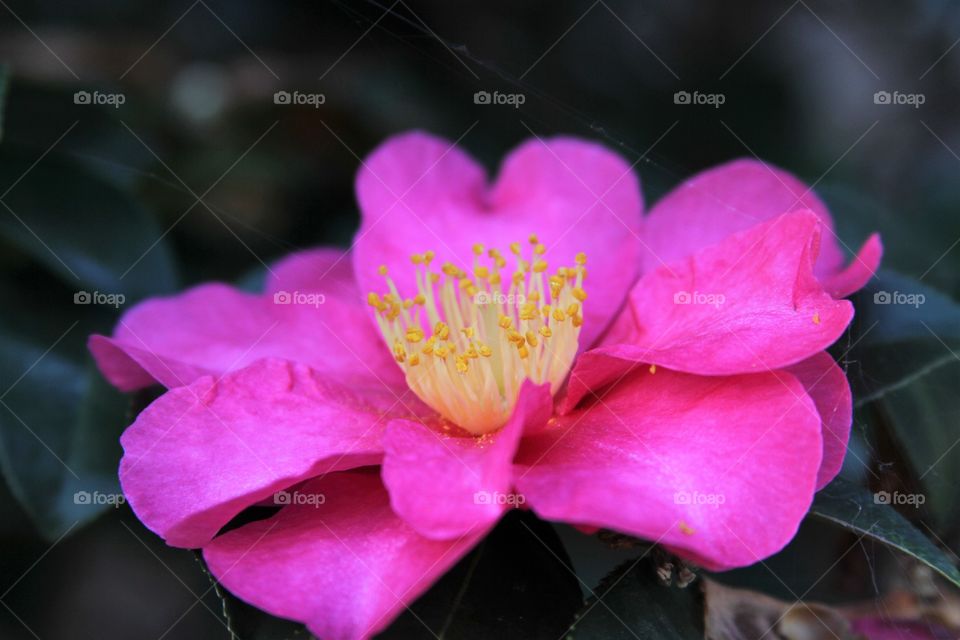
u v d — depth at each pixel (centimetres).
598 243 17
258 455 14
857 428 15
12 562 18
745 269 14
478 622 14
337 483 14
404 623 14
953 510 15
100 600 18
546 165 17
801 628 14
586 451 14
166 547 18
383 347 16
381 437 14
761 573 15
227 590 14
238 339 16
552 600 14
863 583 15
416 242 17
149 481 14
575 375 14
